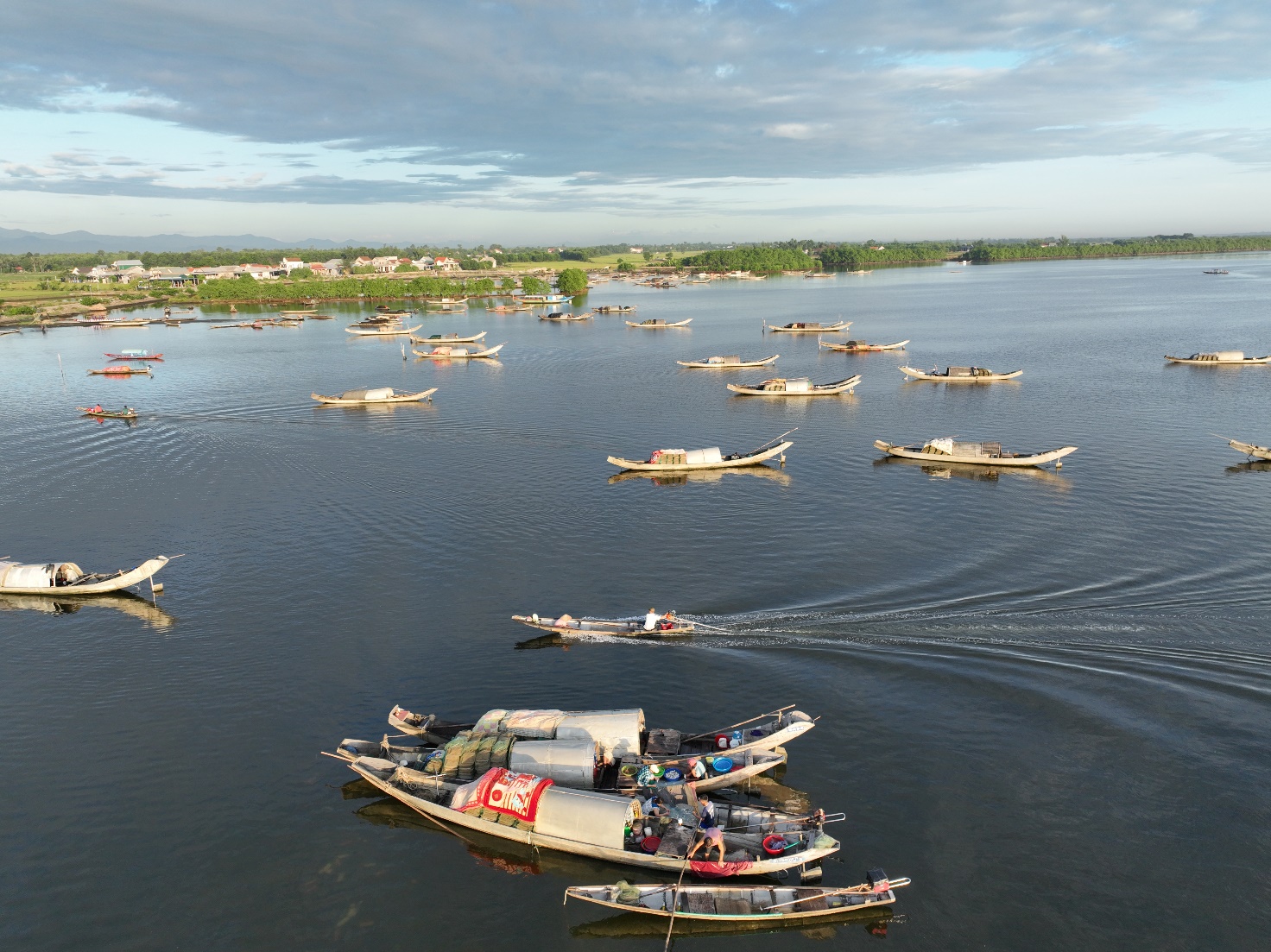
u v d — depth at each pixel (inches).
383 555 2733.8
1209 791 1513.3
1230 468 3412.9
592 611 2301.9
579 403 5177.2
